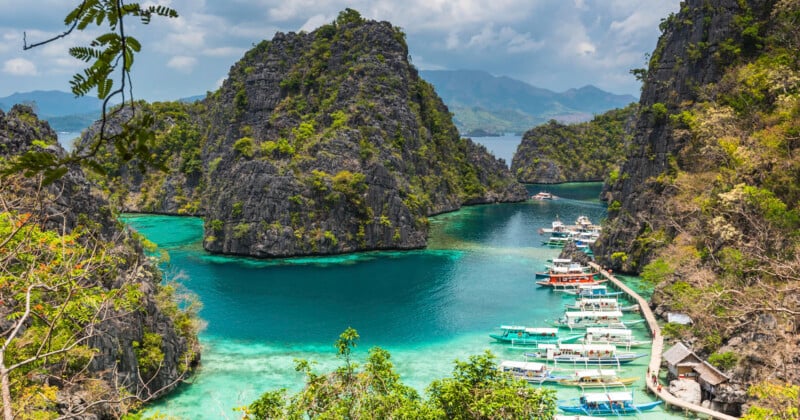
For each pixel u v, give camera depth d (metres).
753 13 109.56
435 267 124.06
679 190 102.81
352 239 143.00
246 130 195.00
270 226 136.00
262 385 64.88
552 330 79.31
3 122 62.78
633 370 69.62
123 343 56.16
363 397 34.25
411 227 148.75
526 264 125.62
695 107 109.06
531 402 35.53
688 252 84.69
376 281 112.62
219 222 138.00
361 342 79.50
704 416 56.50
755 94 91.88
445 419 34.75
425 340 80.31
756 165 75.81
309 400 35.00
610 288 107.44
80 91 7.01
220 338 80.94
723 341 64.19
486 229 171.25
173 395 62.03
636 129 127.19
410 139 197.00
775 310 38.44
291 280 113.50
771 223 63.41
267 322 87.88
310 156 155.62
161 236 157.88
